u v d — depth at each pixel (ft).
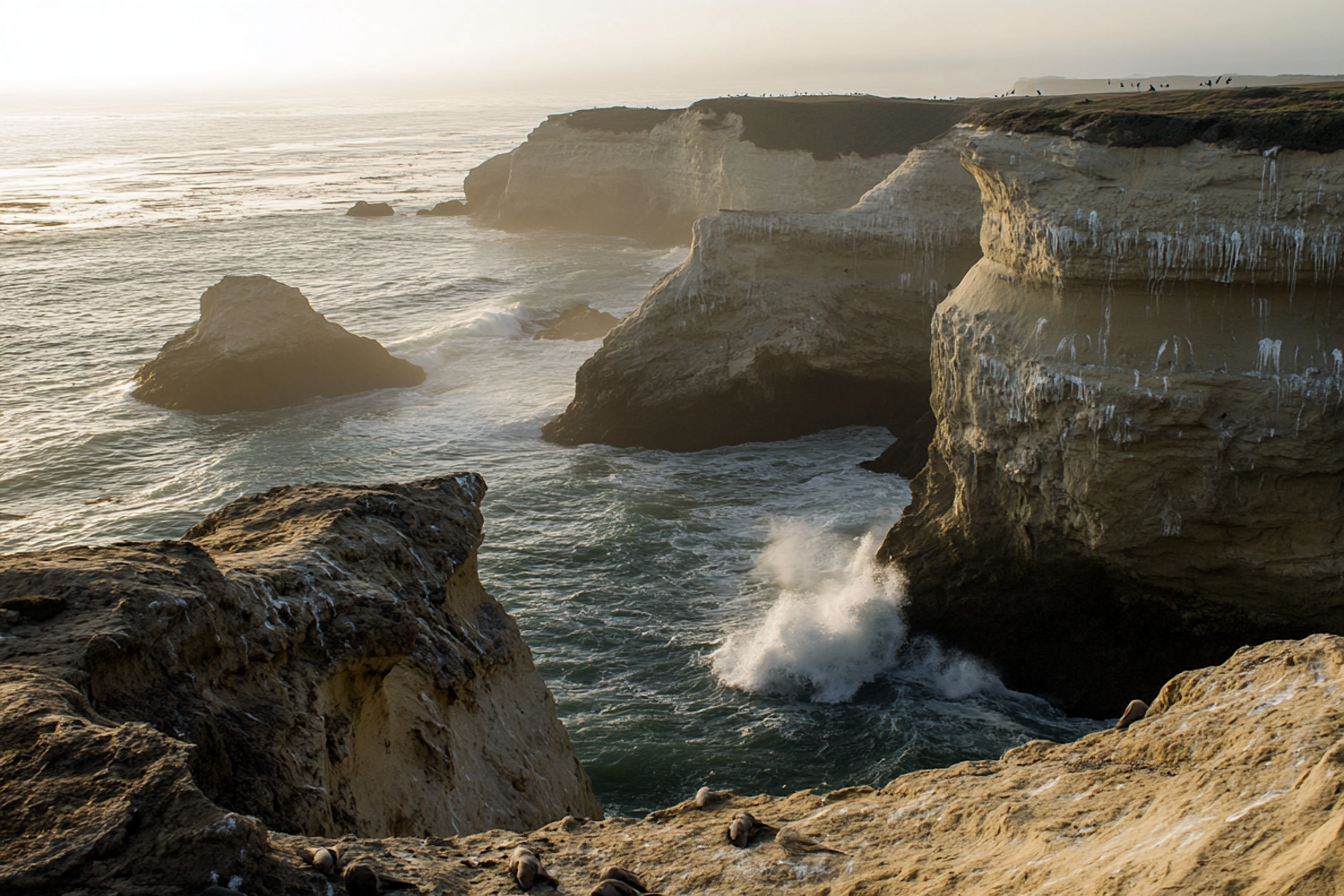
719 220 124.67
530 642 79.15
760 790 61.62
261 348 139.33
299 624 31.37
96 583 26.50
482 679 42.68
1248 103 75.87
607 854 27.68
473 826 36.27
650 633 80.43
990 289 79.10
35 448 123.34
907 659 77.51
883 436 122.83
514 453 122.93
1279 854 18.17
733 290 123.34
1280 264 63.41
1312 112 64.64
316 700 30.27
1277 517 63.82
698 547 95.86
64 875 17.15
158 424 132.77
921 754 64.85
